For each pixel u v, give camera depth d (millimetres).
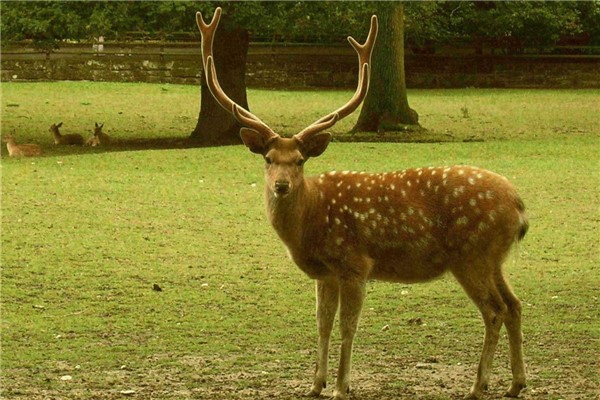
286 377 9969
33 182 20938
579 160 24797
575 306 13125
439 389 9438
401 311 12859
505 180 9188
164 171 22641
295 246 9180
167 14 26000
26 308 12797
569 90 46469
